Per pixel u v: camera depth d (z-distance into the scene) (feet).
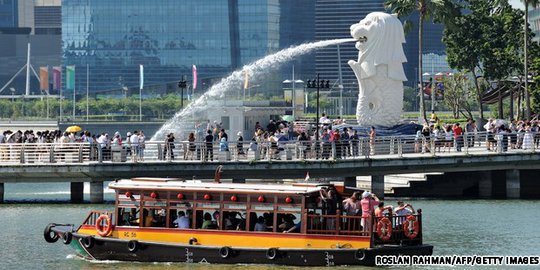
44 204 350.02
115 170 351.25
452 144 384.88
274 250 229.25
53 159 356.79
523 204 351.05
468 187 379.96
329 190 231.30
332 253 226.79
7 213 325.62
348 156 365.20
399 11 521.65
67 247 263.29
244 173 357.20
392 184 385.91
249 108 456.86
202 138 401.08
